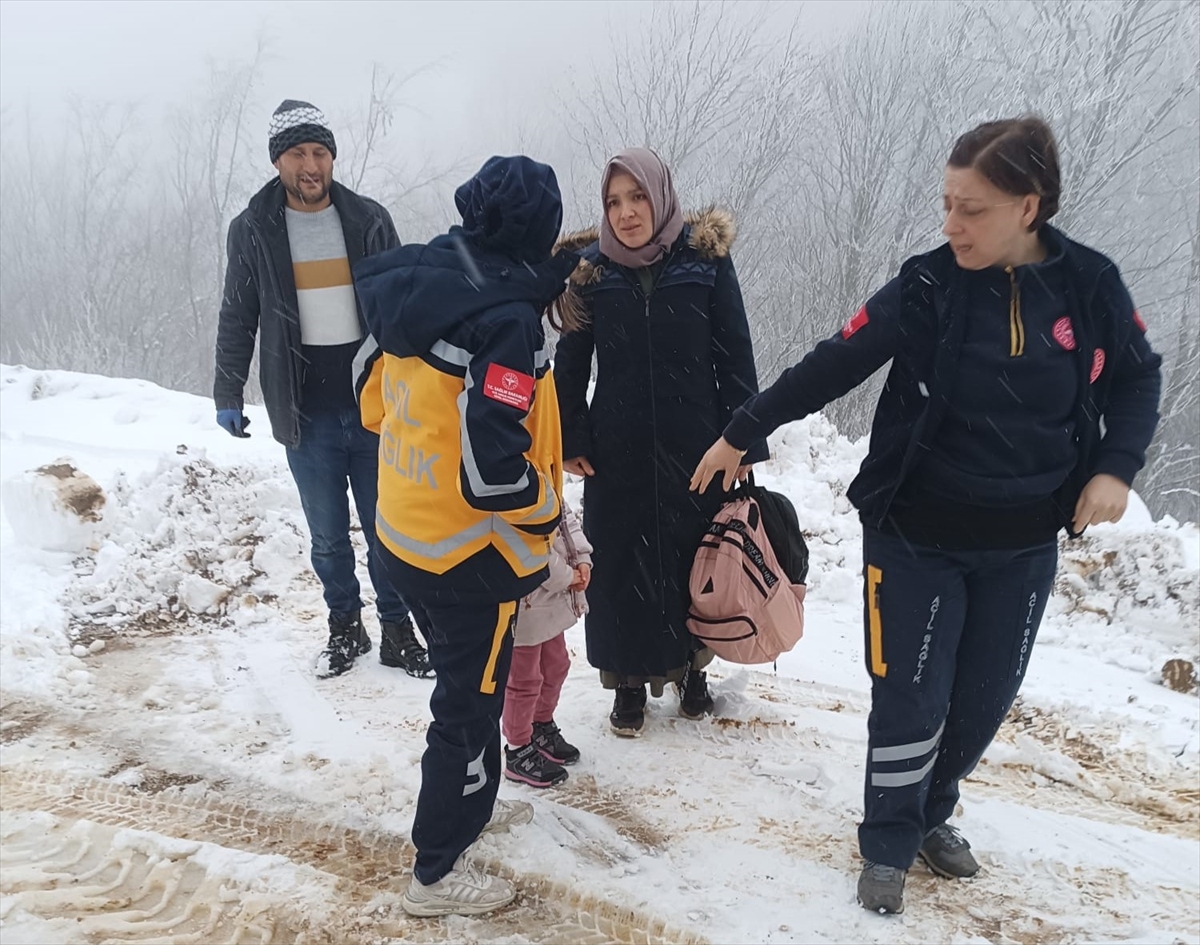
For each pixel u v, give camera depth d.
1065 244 2.37
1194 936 2.60
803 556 3.42
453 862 2.65
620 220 3.21
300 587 5.08
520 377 2.30
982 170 2.24
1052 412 2.38
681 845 2.96
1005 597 2.57
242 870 2.77
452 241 2.43
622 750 3.54
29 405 8.11
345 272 3.79
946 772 2.77
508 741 3.33
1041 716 3.83
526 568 2.53
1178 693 4.02
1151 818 3.19
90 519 4.94
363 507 4.07
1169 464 19.62
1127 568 4.80
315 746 3.49
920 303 2.44
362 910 2.63
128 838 2.89
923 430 2.43
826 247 18.98
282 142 3.58
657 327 3.30
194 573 4.93
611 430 3.38
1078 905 2.73
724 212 3.37
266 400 3.85
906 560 2.55
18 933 2.48
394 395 2.56
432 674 4.11
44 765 3.31
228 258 3.88
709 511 3.44
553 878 2.78
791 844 2.98
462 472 2.30
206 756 3.41
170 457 5.55
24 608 4.42
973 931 2.60
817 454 6.44
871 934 2.57
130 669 4.11
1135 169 17.88
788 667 4.29
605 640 3.49
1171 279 19.30
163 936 2.50
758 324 19.52
